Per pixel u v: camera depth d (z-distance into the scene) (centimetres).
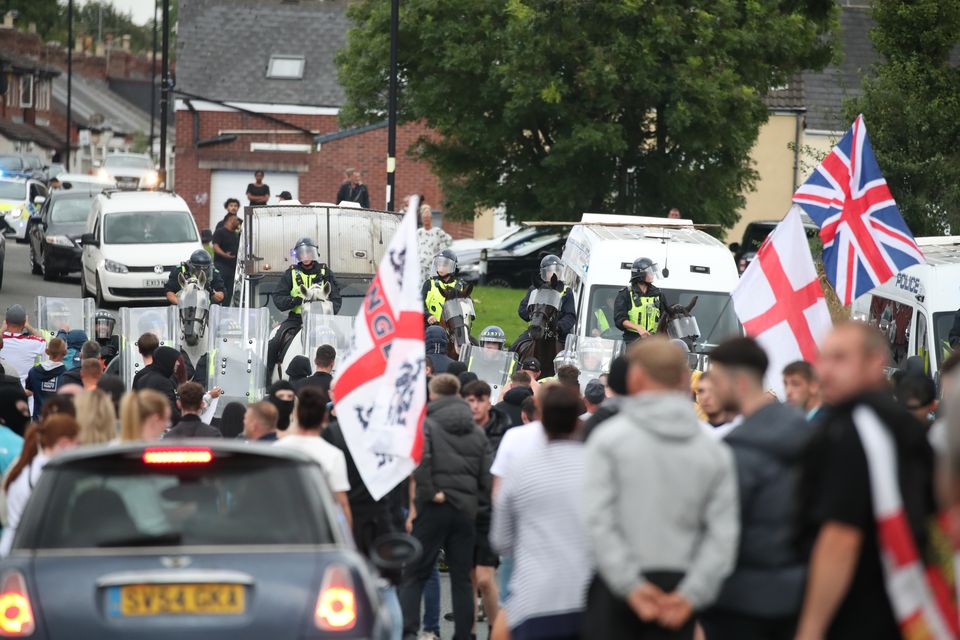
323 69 18562
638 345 2208
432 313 6525
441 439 3409
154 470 2317
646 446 2145
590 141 10850
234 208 9800
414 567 3400
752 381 2275
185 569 2175
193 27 18900
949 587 1869
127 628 2120
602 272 6562
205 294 5916
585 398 4131
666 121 10938
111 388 3728
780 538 2198
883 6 9112
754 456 2227
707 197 11731
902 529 1855
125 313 5853
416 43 11981
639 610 2108
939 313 5706
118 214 10744
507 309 10306
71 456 2316
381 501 3416
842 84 9344
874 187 4728
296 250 6381
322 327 5825
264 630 2141
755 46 11112
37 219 12662
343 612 2175
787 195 16575
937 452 1919
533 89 10894
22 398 3725
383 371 3278
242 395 5481
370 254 7894
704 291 6506
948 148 8850
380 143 17612
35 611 2123
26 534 2242
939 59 9100
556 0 10744
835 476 1886
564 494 2478
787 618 2197
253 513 2288
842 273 4744
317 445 3117
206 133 18112
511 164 12106
